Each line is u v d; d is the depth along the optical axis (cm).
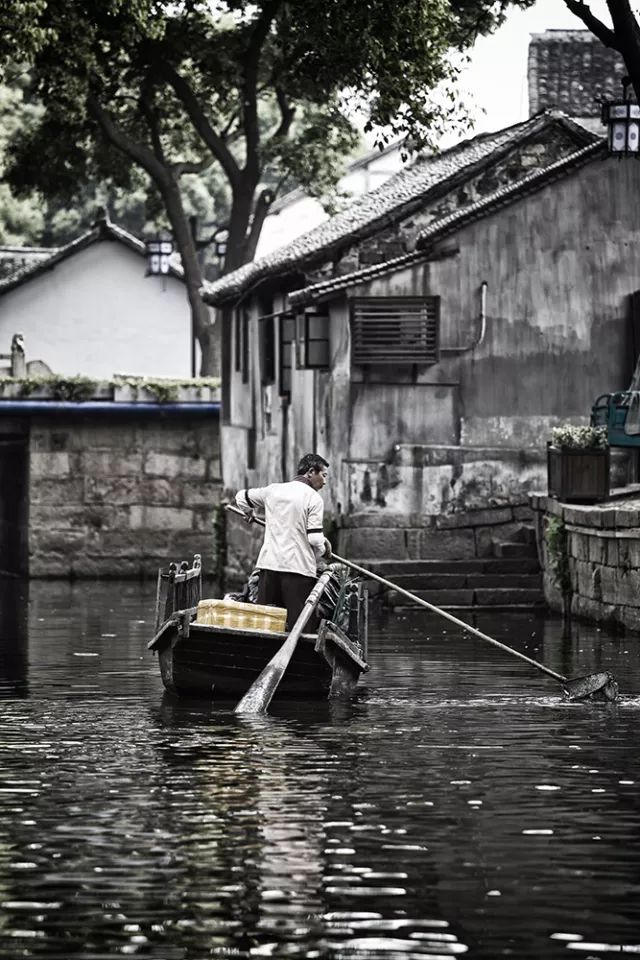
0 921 983
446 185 3591
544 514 3212
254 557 4069
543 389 3431
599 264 3438
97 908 1008
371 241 3612
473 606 3209
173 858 1120
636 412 3128
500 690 1969
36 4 3259
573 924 980
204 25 4784
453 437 3416
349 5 3472
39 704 1841
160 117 5191
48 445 4703
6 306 6219
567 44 4466
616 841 1173
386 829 1206
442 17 3506
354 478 3400
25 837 1177
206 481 4750
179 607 2006
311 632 1966
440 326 3391
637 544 2641
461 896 1034
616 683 1942
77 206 8038
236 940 948
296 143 4988
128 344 6266
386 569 3281
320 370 3575
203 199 7938
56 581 4575
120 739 1590
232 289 4238
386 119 3722
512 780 1388
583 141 3619
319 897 1031
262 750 1530
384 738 1602
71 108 4575
